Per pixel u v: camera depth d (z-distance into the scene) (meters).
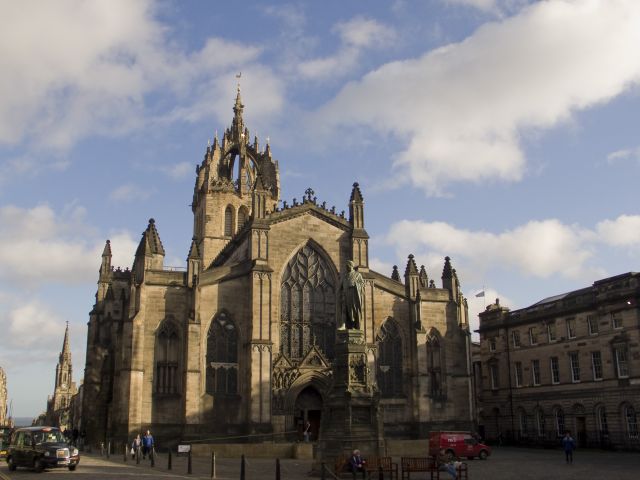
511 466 58.97
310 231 84.00
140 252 76.56
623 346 80.81
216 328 77.56
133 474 46.31
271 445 67.81
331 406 47.59
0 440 66.06
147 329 74.94
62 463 48.78
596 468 56.75
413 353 83.81
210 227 116.25
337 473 42.72
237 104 127.50
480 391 108.06
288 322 81.12
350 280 51.00
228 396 76.00
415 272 86.50
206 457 66.19
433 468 45.47
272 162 124.81
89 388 95.12
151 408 73.19
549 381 93.25
